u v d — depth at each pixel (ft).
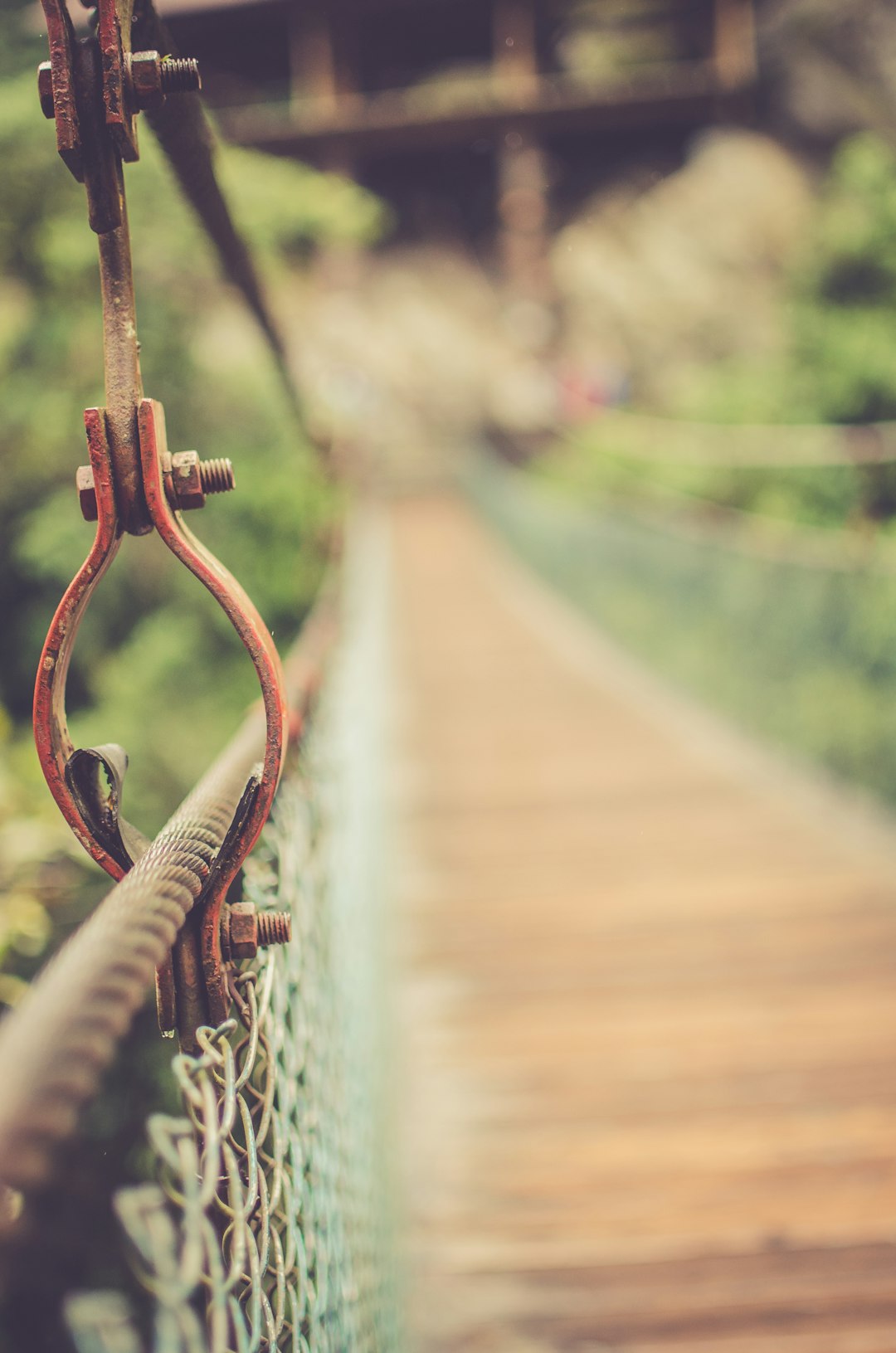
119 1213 1.32
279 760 2.77
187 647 25.72
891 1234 8.79
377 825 13.24
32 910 11.73
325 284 112.47
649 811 19.88
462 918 15.55
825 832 18.08
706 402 53.36
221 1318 1.73
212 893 2.77
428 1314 8.07
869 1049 11.62
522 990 13.29
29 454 24.79
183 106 3.33
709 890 16.10
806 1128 10.28
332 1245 4.36
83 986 1.51
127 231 2.75
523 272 110.42
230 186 28.58
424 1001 13.10
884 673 17.83
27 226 23.61
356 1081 6.77
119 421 2.70
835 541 31.45
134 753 24.08
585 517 37.83
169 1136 1.60
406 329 115.34
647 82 103.50
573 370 100.32
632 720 26.78
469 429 107.96
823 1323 7.85
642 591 30.42
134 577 25.79
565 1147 10.14
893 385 40.63
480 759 24.13
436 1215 9.23
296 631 26.84
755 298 102.58
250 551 27.02
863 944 14.14
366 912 9.43
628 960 13.98
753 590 22.65
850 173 44.68
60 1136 1.14
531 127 105.09
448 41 107.76
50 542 24.26
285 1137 3.46
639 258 107.34
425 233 122.01
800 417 43.01
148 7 2.98
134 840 2.79
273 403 28.43
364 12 100.63
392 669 33.94
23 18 23.27
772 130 104.83
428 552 64.85
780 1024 12.20
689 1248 8.72
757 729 22.67
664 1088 11.07
